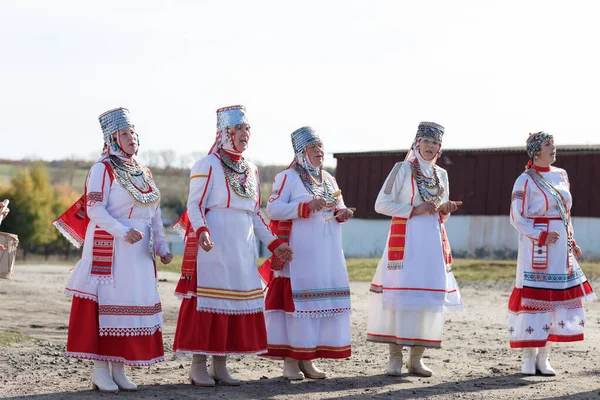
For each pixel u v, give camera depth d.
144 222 8.66
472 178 45.81
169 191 81.62
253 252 9.24
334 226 9.79
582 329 9.99
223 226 8.99
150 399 8.02
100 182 8.45
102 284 8.35
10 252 9.83
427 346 9.78
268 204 9.72
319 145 9.86
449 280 10.08
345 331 9.70
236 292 8.98
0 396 8.06
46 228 66.06
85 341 8.31
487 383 9.28
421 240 9.90
